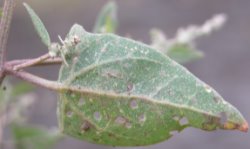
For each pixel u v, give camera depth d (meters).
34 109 0.83
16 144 0.32
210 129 0.19
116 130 0.20
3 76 0.19
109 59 0.19
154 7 1.33
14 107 0.32
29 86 0.32
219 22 0.31
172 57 0.30
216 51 1.17
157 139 0.20
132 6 1.33
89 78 0.20
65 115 0.20
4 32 0.19
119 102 0.19
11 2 0.20
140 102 0.19
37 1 1.20
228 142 0.94
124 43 0.19
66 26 1.19
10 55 1.09
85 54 0.19
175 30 1.27
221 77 1.12
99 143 0.20
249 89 1.08
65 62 0.19
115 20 0.30
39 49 1.11
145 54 0.19
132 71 0.19
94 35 0.19
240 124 0.19
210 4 1.35
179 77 0.19
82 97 0.20
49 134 0.32
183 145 0.92
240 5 1.33
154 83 0.19
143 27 1.27
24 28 1.14
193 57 0.30
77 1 1.25
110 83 0.19
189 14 1.33
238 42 1.20
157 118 0.19
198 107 0.19
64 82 0.20
